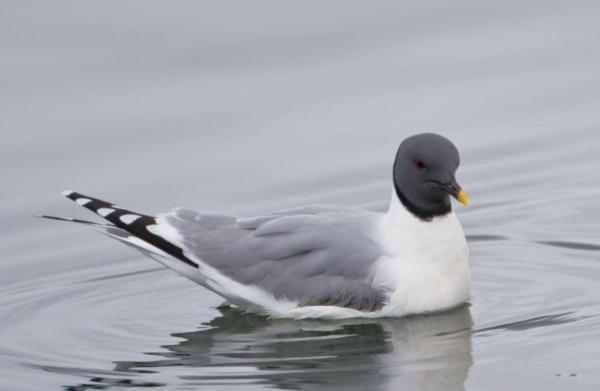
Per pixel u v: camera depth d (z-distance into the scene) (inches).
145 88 791.1
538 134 752.3
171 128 757.9
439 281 541.3
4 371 499.8
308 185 705.0
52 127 757.9
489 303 553.0
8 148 740.7
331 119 765.3
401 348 505.7
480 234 647.8
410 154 540.1
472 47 832.9
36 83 794.8
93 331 545.0
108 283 609.3
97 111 772.0
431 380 470.9
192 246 559.5
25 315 569.0
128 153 737.6
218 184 706.8
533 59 820.6
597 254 608.1
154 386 477.1
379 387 466.9
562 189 695.7
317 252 546.3
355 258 541.3
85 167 725.3
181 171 719.7
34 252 650.8
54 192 704.4
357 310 541.0
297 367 491.2
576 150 736.3
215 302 579.5
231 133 754.8
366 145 738.2
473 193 701.3
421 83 799.1
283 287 546.6
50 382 487.2
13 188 708.7
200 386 474.9
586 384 456.4
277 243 550.3
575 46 832.9
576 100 781.9
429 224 541.3
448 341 509.7
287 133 753.6
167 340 530.9
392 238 544.1
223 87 792.3
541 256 611.2
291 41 834.2
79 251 651.5
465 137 751.1
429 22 859.4
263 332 536.4
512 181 709.3
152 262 635.5
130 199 690.8
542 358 482.6
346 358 498.6
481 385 461.7
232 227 563.5
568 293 557.9
